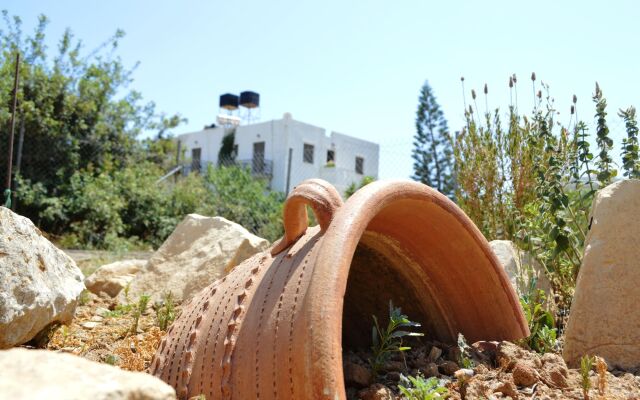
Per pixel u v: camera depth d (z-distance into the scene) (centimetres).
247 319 177
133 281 471
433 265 236
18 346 251
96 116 1236
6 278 242
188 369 189
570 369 226
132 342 321
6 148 1031
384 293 257
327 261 159
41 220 1042
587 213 361
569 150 399
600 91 353
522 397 192
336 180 2305
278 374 154
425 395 173
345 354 234
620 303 238
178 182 1271
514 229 440
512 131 484
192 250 477
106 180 1126
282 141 2200
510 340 234
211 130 2483
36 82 1123
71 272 291
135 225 1141
